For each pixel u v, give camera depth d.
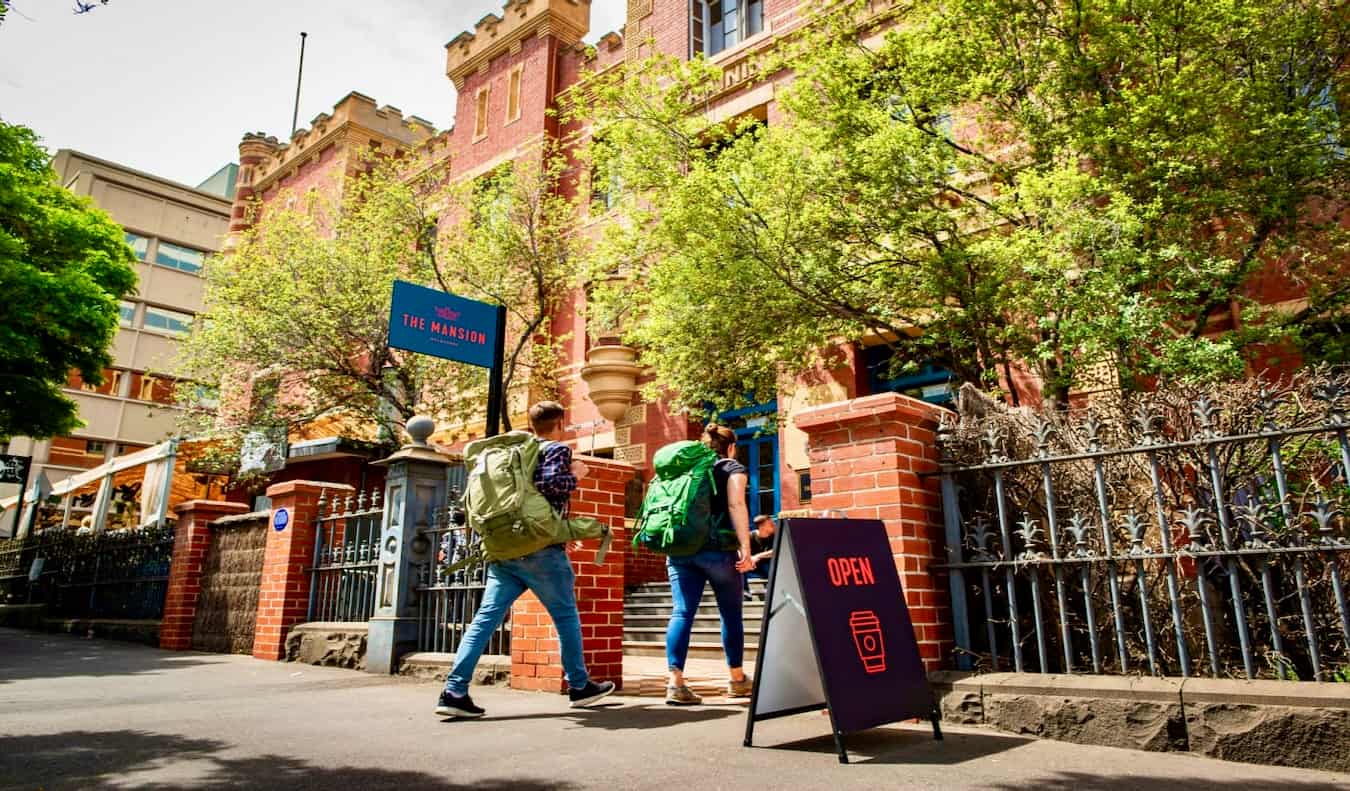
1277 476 3.63
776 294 8.90
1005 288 7.93
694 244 8.89
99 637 11.70
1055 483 4.60
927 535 4.63
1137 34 7.62
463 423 16.22
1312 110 7.45
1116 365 7.13
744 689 5.04
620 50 17.98
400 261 15.78
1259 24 7.53
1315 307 7.73
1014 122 8.67
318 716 4.58
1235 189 7.55
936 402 12.23
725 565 4.92
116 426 32.44
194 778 3.10
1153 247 7.48
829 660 3.54
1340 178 7.54
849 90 8.66
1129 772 3.19
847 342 12.47
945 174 8.57
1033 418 4.89
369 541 7.58
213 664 7.73
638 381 15.23
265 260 15.71
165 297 34.69
